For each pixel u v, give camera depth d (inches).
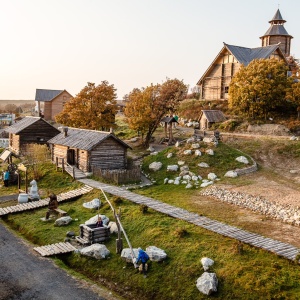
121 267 866.8
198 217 1065.5
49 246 978.1
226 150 1765.5
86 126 2308.1
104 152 1694.1
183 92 2363.4
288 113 2386.8
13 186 1640.0
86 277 847.7
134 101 2219.5
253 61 2454.5
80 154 1720.0
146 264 836.6
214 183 1449.3
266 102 2317.9
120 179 1496.1
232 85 2492.6
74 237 1037.8
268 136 2064.5
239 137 2089.1
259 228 984.3
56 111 3924.7
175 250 881.5
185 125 2832.2
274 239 895.7
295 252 808.9
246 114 2455.7
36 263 893.2
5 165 1988.2
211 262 800.9
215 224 1001.5
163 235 958.4
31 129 2193.7
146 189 1446.9
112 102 2402.8
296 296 677.3
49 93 3986.2
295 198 1200.8
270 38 3622.0
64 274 845.2
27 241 1037.8
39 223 1160.8
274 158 1763.0
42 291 767.1
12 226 1176.2
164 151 1876.2
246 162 1654.8
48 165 1824.6
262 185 1393.9
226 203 1230.3
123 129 2898.6
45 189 1544.0
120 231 954.7
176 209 1141.1
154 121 2210.9
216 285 739.4
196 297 731.4
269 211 1108.5
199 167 1619.1
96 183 1503.4
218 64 3056.1
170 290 767.7
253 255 815.1
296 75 2429.9
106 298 752.3
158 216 1085.8
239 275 753.0
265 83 2314.2
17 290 768.3
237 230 951.6
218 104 2866.6
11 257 925.2
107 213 1170.6
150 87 2224.4
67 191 1472.7
